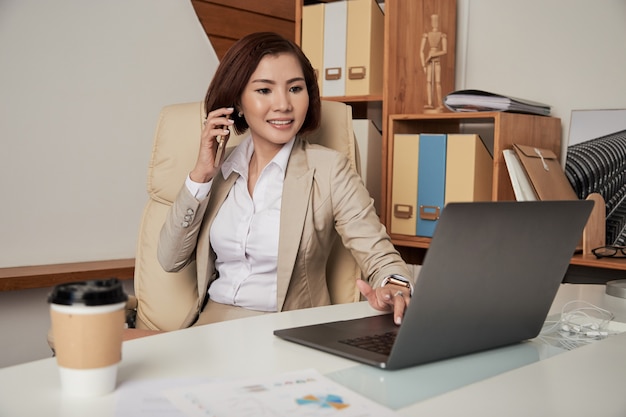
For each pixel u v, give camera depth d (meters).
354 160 1.88
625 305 1.37
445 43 2.63
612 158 2.29
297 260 1.64
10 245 2.42
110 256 2.67
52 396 0.78
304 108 1.69
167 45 2.79
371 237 1.60
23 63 2.41
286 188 1.66
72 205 2.56
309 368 0.89
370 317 1.19
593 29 2.38
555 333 1.16
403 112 2.52
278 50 1.66
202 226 1.75
